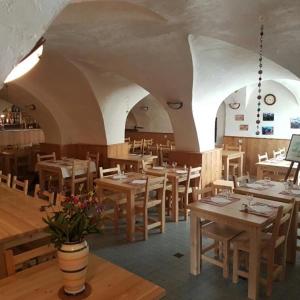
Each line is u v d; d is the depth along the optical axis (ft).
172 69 15.43
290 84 24.09
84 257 5.00
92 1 9.44
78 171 18.65
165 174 14.65
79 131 23.99
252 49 11.76
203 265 10.94
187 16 9.68
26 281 5.49
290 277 10.16
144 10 10.09
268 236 9.95
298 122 25.20
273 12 8.70
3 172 25.68
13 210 9.40
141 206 13.33
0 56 3.77
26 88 21.26
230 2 8.48
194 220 10.16
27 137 33.53
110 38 12.39
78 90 20.24
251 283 8.87
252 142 27.50
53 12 3.69
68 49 14.23
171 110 18.79
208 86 17.10
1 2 3.22
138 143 30.53
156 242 12.91
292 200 10.38
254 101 27.12
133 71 16.72
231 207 9.98
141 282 5.52
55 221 4.98
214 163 19.88
